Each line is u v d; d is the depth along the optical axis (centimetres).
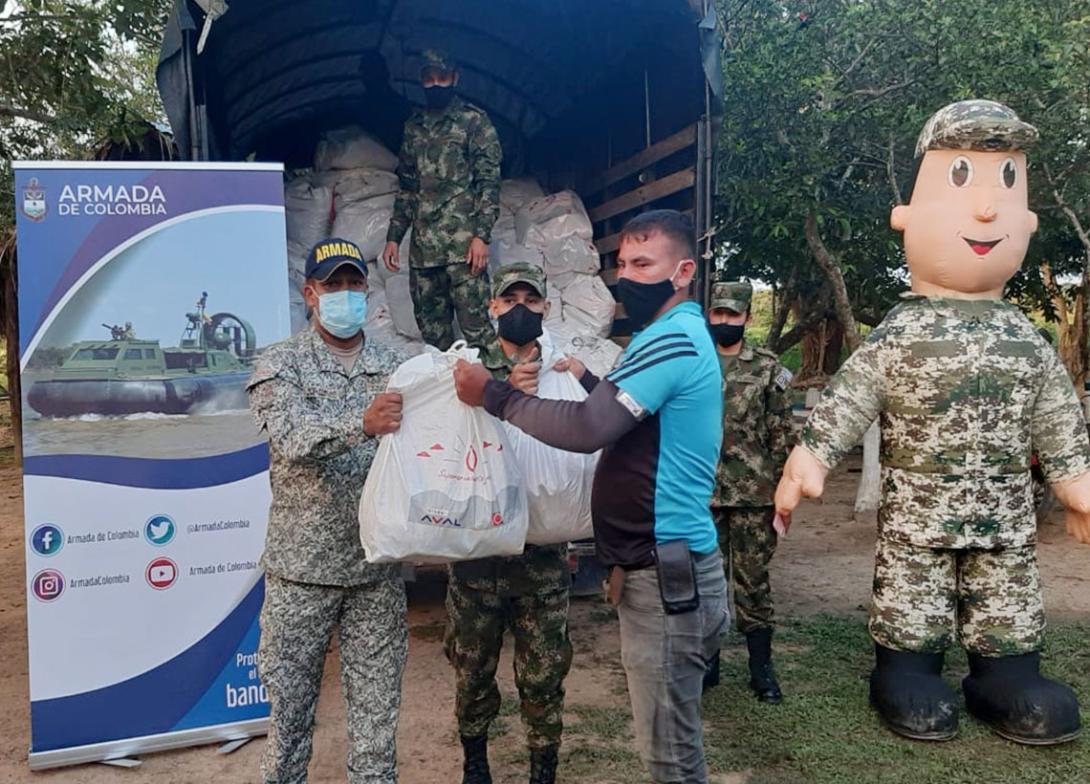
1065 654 440
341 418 258
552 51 623
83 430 334
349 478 262
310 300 272
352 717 265
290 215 546
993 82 581
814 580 584
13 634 499
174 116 413
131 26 605
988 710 363
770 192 652
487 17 601
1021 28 566
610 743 352
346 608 267
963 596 376
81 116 672
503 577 279
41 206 330
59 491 332
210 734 351
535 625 283
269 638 260
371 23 598
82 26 605
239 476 353
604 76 608
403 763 336
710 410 223
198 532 348
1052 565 608
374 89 703
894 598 375
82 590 335
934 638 369
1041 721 347
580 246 559
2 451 1337
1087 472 362
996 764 336
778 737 357
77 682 336
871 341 377
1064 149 646
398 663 270
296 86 664
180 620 347
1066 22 580
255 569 355
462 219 502
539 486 257
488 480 244
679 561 218
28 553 329
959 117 362
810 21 614
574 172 699
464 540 242
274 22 549
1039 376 361
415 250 509
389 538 239
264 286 357
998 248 360
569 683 414
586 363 515
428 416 246
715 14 447
